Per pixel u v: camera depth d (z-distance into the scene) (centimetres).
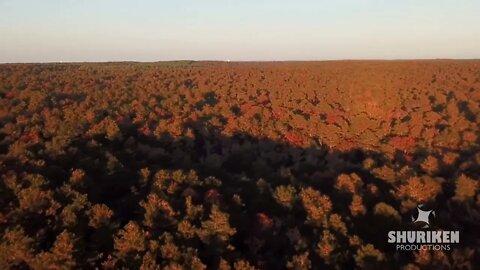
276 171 7056
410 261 4250
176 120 9131
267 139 8712
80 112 9500
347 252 4225
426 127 9162
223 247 4244
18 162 5675
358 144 8262
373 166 6825
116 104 11200
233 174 6931
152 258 3862
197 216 4612
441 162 6619
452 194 5756
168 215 4541
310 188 5306
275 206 5266
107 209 4500
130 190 5653
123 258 4019
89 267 4019
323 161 7456
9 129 7738
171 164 6956
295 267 4031
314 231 4628
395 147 7950
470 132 8256
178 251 3991
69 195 4781
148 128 8575
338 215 4712
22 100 10988
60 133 7412
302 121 9794
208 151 8275
